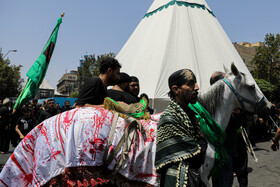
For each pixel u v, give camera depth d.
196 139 1.80
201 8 12.33
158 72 9.42
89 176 1.97
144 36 11.70
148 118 2.31
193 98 1.77
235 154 2.94
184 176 1.53
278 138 3.15
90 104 2.32
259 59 23.14
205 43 10.69
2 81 29.67
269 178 4.98
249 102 2.60
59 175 1.98
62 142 2.01
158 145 1.66
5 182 2.04
